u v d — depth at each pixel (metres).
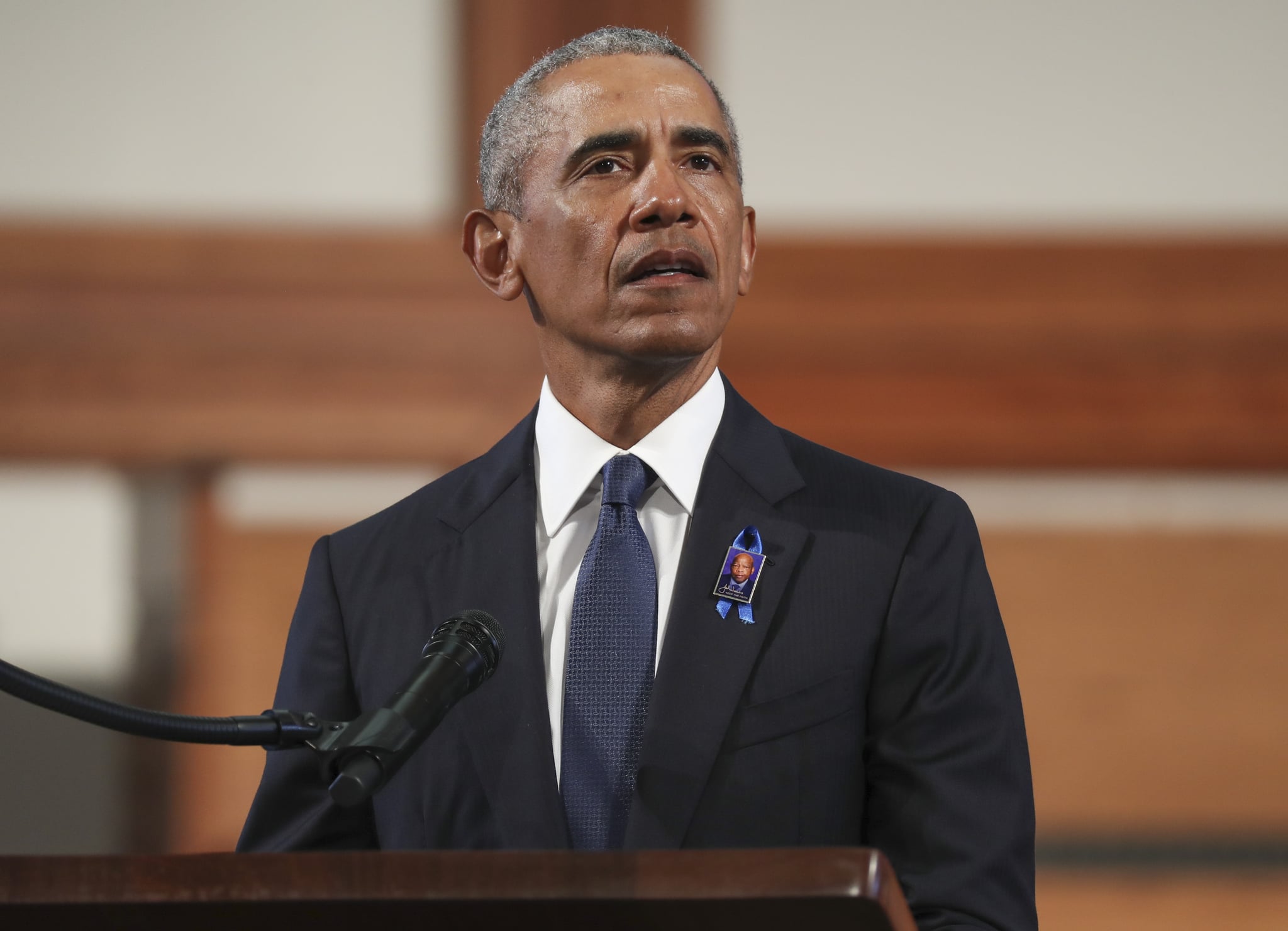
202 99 11.16
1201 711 10.43
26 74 11.16
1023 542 10.73
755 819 4.66
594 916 3.09
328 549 5.60
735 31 10.91
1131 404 10.83
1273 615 10.54
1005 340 10.91
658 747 4.69
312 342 11.15
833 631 4.89
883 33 10.90
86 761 10.52
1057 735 10.44
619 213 5.14
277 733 3.64
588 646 4.95
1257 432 10.74
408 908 3.11
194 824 10.53
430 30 11.05
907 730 4.85
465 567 5.27
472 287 11.11
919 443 10.93
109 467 11.09
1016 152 10.89
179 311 11.16
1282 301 10.76
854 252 10.95
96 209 11.18
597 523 5.29
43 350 11.12
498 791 4.80
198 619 10.92
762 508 5.15
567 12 10.91
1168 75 10.83
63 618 10.95
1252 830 10.26
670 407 5.34
